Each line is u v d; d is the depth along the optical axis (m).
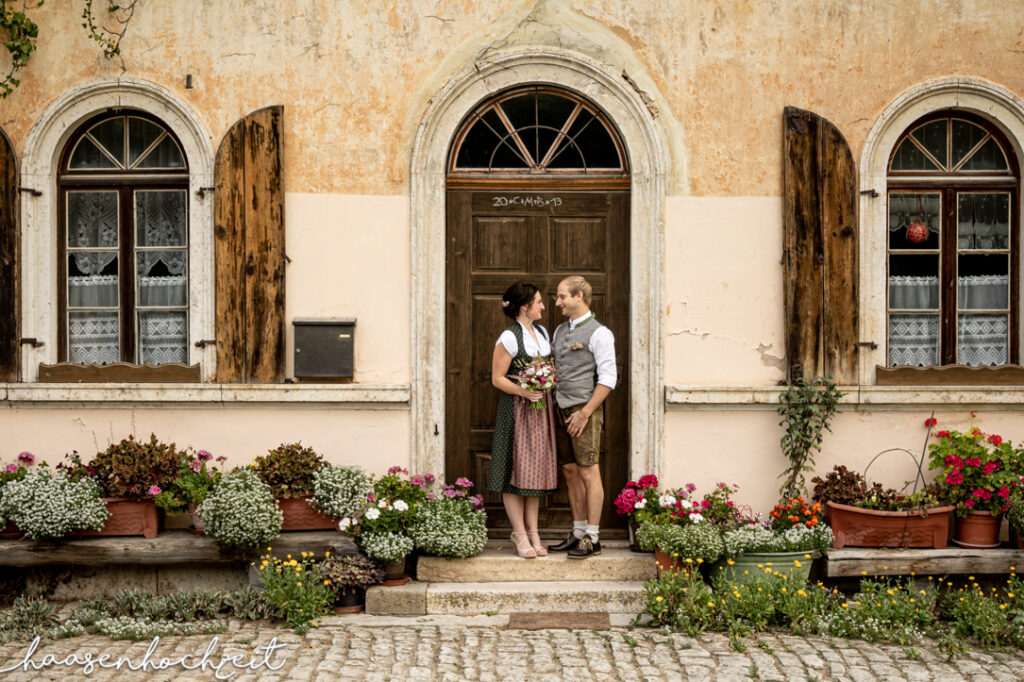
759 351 5.79
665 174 5.75
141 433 5.74
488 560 5.45
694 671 4.39
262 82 5.75
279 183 5.69
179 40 5.75
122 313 5.93
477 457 5.93
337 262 5.77
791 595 5.01
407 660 4.52
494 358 5.44
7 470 5.55
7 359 5.74
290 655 4.57
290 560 5.22
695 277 5.77
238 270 5.70
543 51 5.73
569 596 5.26
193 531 5.48
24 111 5.78
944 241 5.96
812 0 5.77
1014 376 5.81
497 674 4.36
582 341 5.42
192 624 4.98
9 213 5.72
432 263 5.78
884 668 4.46
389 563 5.29
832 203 5.72
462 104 5.78
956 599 5.20
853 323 5.74
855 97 5.78
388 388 5.70
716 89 5.77
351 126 5.76
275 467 5.45
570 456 5.58
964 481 5.50
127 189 5.91
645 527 5.34
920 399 5.72
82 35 5.76
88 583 5.55
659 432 5.74
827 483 5.59
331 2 5.75
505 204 5.90
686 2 5.77
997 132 5.94
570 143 5.91
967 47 5.80
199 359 5.79
